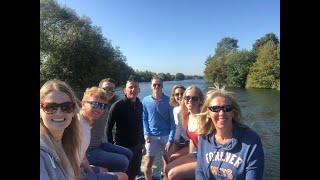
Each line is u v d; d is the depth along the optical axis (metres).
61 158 2.38
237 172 2.65
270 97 26.59
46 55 27.39
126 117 5.05
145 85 25.55
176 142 4.89
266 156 9.12
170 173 3.67
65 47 27.48
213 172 2.79
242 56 42.47
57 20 28.70
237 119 2.76
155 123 5.40
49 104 2.36
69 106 2.43
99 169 3.75
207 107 2.84
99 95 3.82
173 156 4.59
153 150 5.39
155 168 6.18
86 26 30.23
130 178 5.23
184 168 3.66
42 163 2.15
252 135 2.66
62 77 27.08
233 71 42.97
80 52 28.03
